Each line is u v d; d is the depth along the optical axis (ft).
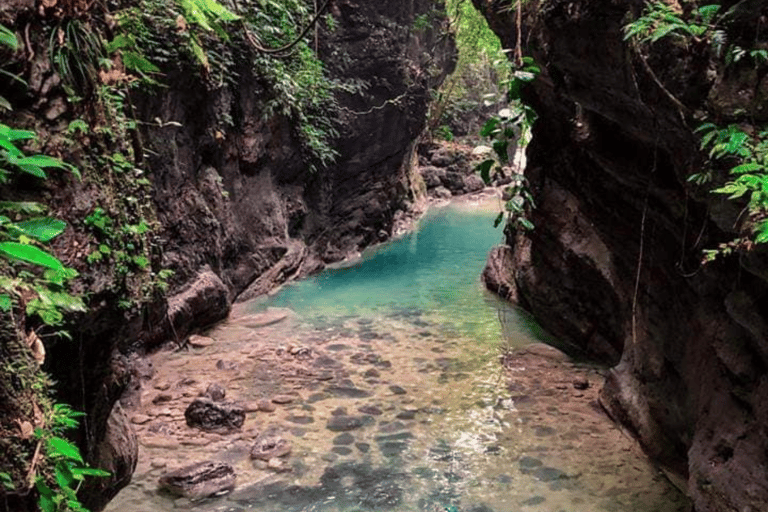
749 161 11.48
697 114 13.00
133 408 20.63
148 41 22.58
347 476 17.21
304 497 16.21
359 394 22.30
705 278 15.55
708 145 12.57
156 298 13.55
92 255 10.36
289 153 36.63
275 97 33.22
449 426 20.17
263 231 34.47
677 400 17.52
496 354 26.37
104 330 11.59
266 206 34.71
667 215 17.67
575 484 17.10
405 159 54.08
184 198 27.37
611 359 25.04
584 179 23.49
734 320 14.03
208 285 27.91
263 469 17.46
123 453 13.98
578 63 16.37
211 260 29.32
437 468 17.72
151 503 15.78
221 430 19.43
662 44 13.29
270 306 32.30
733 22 11.75
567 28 15.92
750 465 13.41
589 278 25.08
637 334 20.42
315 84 36.47
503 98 82.53
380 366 24.89
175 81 25.48
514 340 28.07
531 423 20.48
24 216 8.84
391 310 32.24
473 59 68.08
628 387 20.17
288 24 33.40
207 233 28.86
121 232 11.49
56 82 9.84
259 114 32.73
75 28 10.44
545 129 26.18
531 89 25.13
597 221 23.09
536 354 26.43
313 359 25.26
